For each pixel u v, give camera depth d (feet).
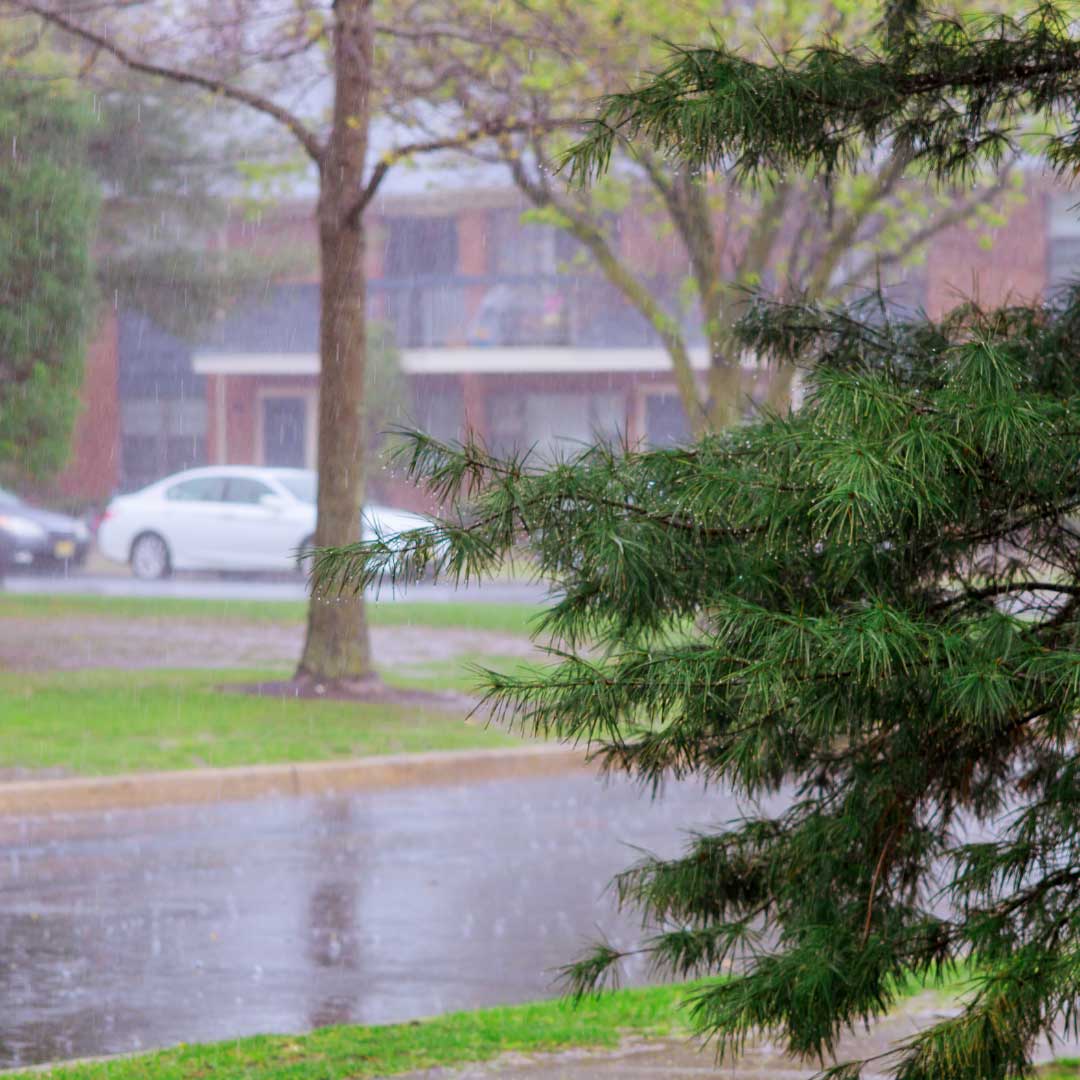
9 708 86.94
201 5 98.73
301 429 226.58
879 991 26.30
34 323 142.82
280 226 201.57
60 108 139.03
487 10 97.35
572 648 25.75
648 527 25.41
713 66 25.48
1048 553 26.25
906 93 27.32
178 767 73.46
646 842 65.26
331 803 72.54
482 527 25.21
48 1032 40.65
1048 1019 23.91
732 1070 35.70
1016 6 53.16
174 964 47.26
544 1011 41.70
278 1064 36.37
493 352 206.49
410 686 98.94
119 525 173.06
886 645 21.79
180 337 184.24
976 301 30.35
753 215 113.09
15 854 61.21
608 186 106.32
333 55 101.55
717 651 23.18
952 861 26.12
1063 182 28.27
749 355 31.32
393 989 45.14
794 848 27.17
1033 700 23.17
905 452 22.40
